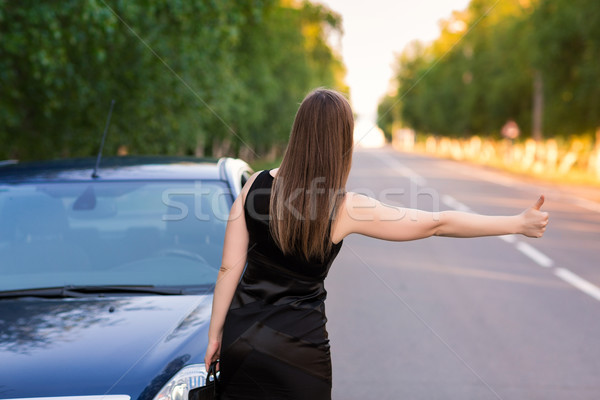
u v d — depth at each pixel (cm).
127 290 439
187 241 488
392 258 1344
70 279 455
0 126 1702
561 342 755
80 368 349
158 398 340
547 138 5462
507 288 1051
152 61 1878
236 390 309
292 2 6062
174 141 2320
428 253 1408
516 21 5094
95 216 496
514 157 6119
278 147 7594
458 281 1105
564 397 588
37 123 1858
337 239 308
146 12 1753
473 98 7656
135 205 501
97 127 1923
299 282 306
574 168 5172
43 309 410
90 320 395
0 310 410
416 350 721
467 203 2397
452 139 10006
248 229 309
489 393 596
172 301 422
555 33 3875
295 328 304
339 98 308
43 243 482
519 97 6228
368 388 607
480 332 794
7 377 342
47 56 1417
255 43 4019
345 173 307
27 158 1939
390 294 1005
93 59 1739
